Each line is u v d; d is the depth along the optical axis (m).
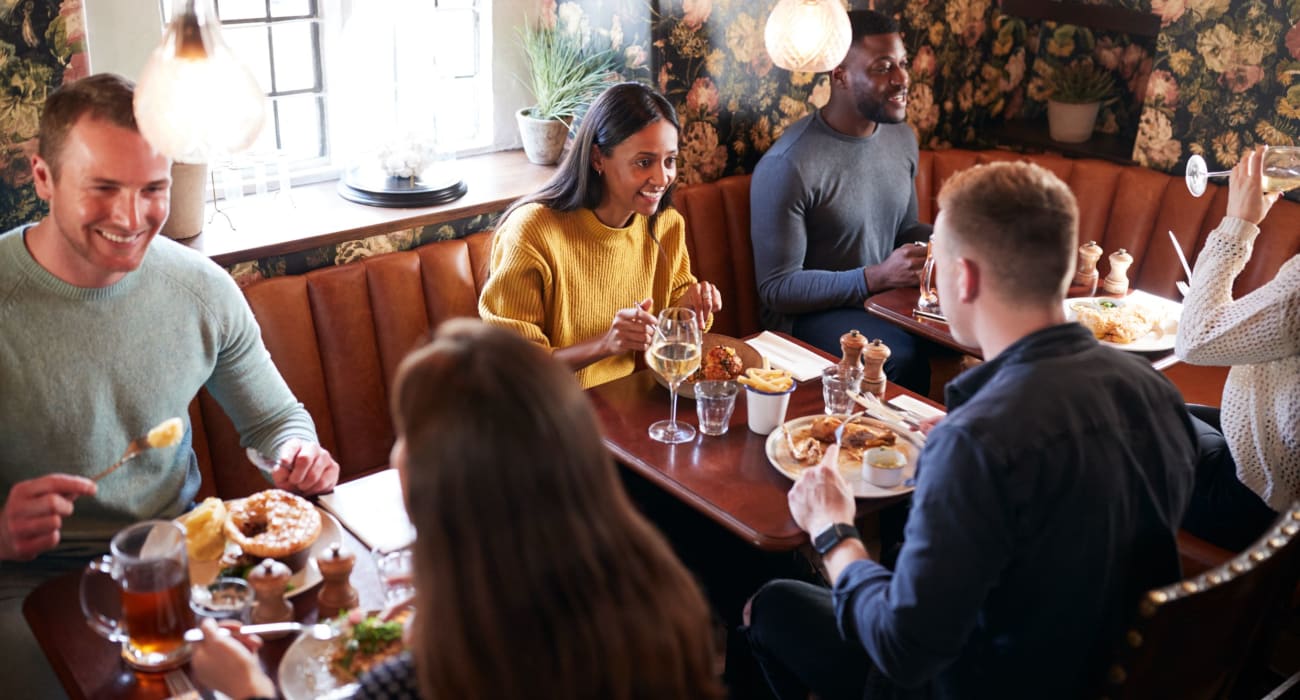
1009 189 1.39
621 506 1.01
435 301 2.73
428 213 2.79
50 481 1.45
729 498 1.83
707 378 2.21
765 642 1.87
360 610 1.41
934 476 1.36
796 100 3.59
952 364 3.28
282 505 1.60
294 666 1.33
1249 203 2.10
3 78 2.18
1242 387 2.11
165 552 1.35
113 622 1.38
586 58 3.29
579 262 2.39
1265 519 2.12
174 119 1.33
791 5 2.86
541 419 0.94
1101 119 3.96
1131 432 1.39
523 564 0.94
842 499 1.69
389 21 3.08
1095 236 3.62
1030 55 4.04
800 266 3.14
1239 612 1.50
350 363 2.61
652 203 2.33
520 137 3.45
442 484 0.93
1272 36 3.23
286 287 2.49
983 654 1.47
